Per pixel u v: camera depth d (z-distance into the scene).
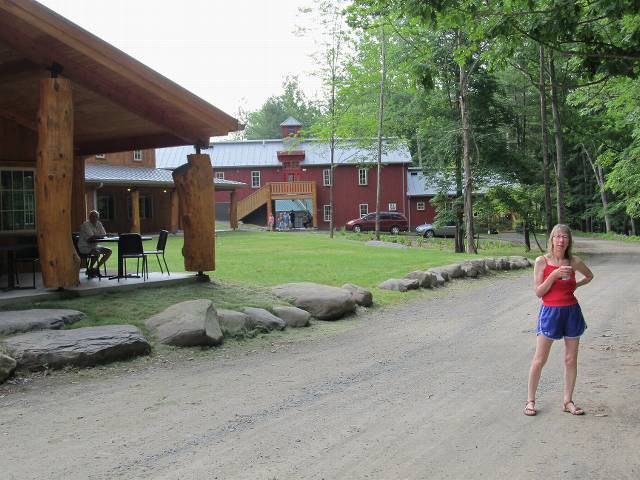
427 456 4.59
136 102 11.72
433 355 8.40
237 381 7.02
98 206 36.06
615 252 33.25
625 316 11.58
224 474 4.30
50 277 10.13
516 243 41.50
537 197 33.22
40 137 10.02
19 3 9.14
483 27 9.95
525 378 7.00
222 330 9.35
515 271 22.03
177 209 39.53
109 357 7.75
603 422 5.34
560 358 8.03
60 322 8.76
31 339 7.64
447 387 6.65
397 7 10.22
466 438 4.98
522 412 5.68
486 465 4.40
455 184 34.62
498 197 33.41
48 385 6.77
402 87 37.97
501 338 9.61
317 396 6.35
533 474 4.23
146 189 39.25
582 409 5.73
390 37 35.72
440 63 30.64
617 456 4.54
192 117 12.23
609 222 52.88
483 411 5.73
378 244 32.47
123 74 10.79
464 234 34.62
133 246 12.37
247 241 29.77
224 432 5.21
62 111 10.08
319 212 55.34
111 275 12.95
